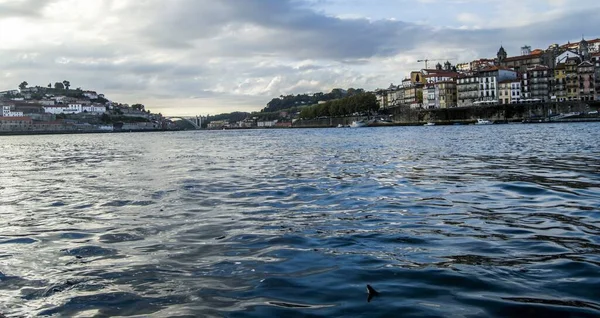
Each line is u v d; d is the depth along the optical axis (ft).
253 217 45.62
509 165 93.81
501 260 29.60
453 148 158.20
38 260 32.53
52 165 134.72
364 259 30.63
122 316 22.44
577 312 21.31
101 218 47.34
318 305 23.20
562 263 28.53
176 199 57.98
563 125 419.95
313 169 96.17
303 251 32.89
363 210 48.14
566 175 74.38
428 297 23.79
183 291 25.55
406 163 104.42
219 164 115.96
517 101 606.14
